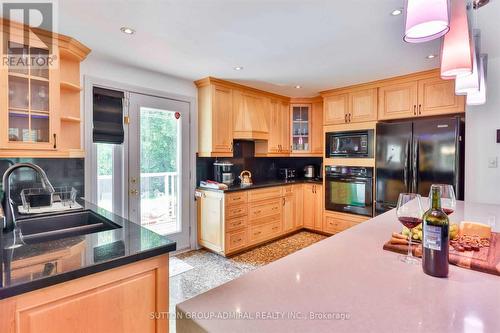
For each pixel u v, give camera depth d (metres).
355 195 3.72
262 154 4.28
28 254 1.16
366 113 3.60
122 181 2.96
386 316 0.67
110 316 1.16
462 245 1.12
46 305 1.00
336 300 0.74
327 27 2.04
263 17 1.89
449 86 3.01
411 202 1.10
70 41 2.21
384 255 1.09
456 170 2.81
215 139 3.46
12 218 1.53
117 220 1.74
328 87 3.81
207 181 3.62
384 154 3.35
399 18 1.90
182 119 3.46
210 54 2.58
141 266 1.25
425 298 0.76
